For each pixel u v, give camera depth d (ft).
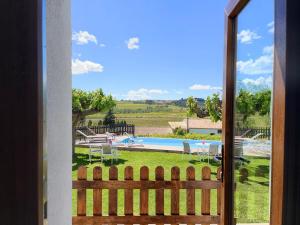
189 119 48.34
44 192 2.52
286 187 2.34
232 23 5.84
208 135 45.73
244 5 5.16
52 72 3.96
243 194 5.48
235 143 5.76
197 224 9.79
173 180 9.89
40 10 2.41
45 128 2.56
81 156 32.60
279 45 2.47
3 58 2.35
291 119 2.34
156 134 49.78
